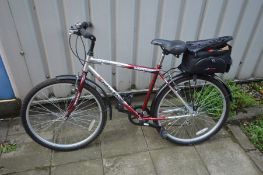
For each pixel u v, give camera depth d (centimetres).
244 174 243
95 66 288
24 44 256
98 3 246
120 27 266
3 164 248
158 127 261
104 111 249
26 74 277
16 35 248
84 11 250
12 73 272
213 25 293
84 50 257
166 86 237
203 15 283
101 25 261
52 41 260
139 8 260
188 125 295
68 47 269
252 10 292
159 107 249
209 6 276
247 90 354
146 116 256
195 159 257
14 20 239
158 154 261
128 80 310
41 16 243
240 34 309
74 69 286
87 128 288
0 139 274
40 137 253
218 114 290
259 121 299
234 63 334
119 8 254
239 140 277
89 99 291
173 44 214
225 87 246
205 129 276
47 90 289
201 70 219
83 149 265
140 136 282
